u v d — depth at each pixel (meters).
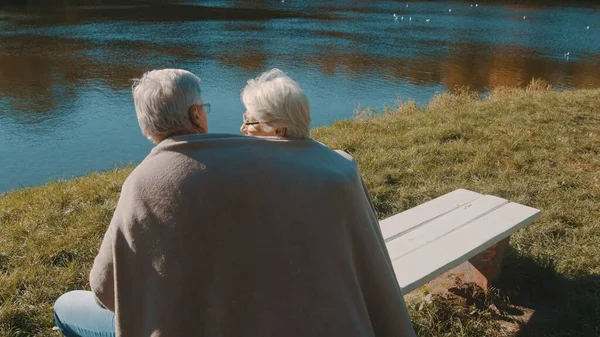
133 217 1.70
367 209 1.89
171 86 1.82
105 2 47.44
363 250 1.84
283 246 1.71
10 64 23.22
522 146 6.36
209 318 1.70
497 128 7.14
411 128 7.50
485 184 5.23
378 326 1.90
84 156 13.01
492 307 3.37
